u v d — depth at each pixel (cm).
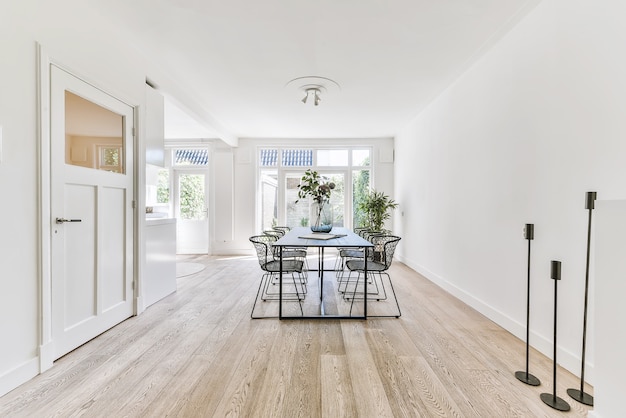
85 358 201
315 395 163
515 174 240
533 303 220
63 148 202
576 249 184
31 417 145
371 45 270
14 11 166
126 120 270
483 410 153
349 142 638
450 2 212
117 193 260
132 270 279
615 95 160
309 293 357
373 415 148
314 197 379
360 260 325
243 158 641
